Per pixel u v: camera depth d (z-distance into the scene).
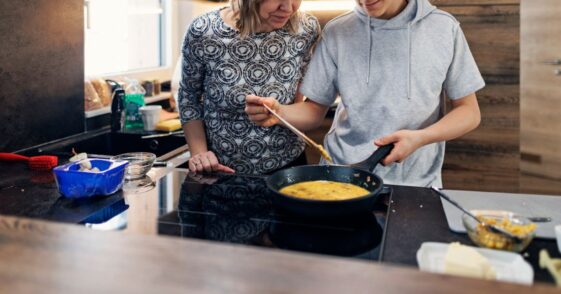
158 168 1.49
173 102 2.73
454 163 2.92
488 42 2.74
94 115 2.14
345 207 0.96
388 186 1.27
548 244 0.91
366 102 1.47
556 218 1.03
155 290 0.53
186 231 0.97
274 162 1.65
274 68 1.58
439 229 0.99
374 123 1.47
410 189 1.25
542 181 2.83
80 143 1.99
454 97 1.48
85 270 0.57
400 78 1.43
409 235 0.96
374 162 1.23
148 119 2.23
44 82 1.81
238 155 1.65
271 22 1.49
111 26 2.59
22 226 0.70
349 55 1.49
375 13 1.35
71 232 0.68
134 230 0.98
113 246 0.64
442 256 0.81
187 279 0.55
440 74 1.43
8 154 1.54
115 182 1.21
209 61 1.57
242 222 1.03
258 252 0.61
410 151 1.28
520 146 2.82
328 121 2.74
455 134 1.38
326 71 1.54
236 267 0.58
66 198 1.18
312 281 0.54
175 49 3.06
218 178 1.36
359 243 0.92
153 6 2.92
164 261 0.59
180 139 2.15
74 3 1.90
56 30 1.83
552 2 2.66
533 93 2.74
